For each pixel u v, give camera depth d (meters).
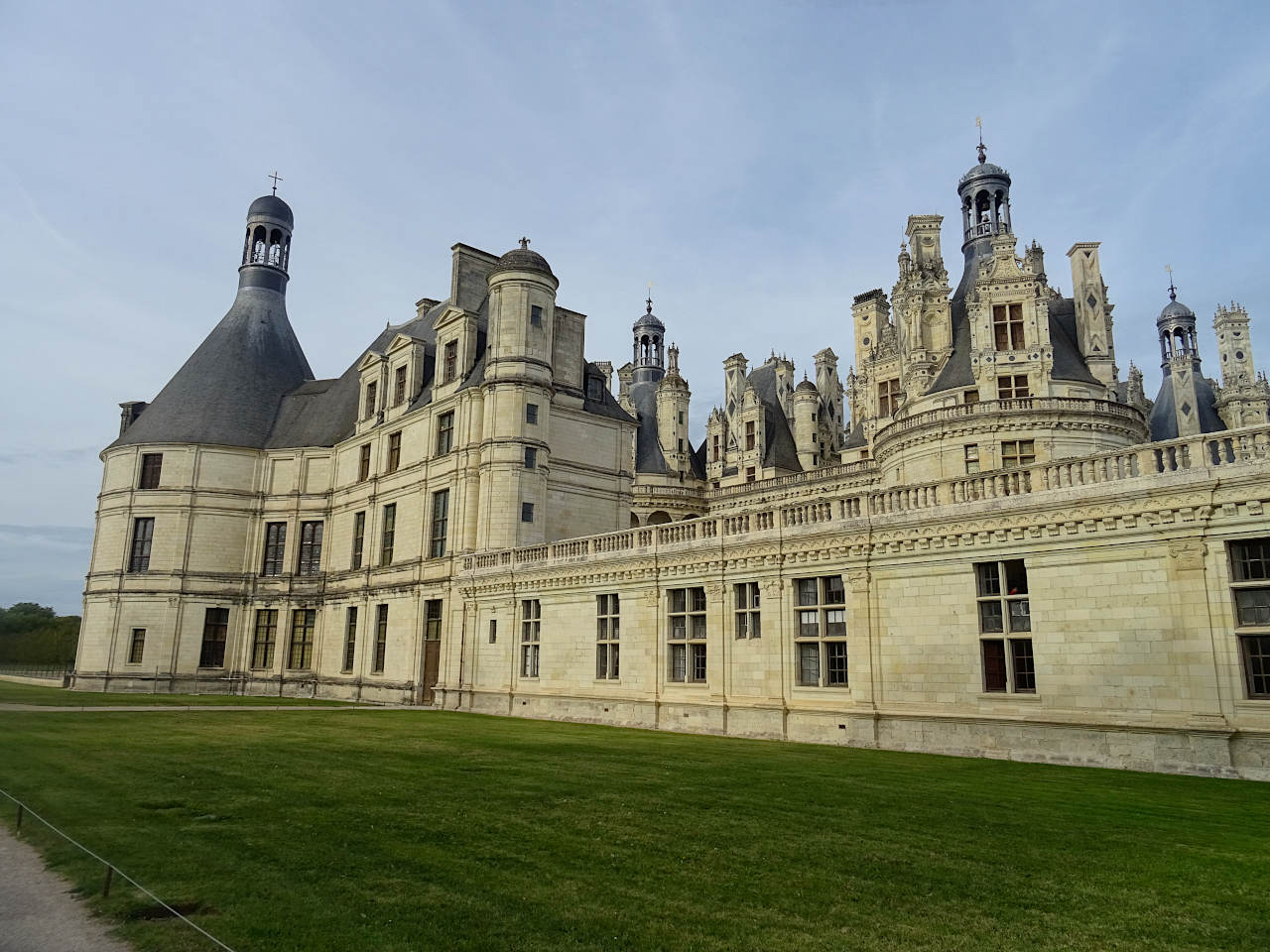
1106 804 13.88
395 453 52.22
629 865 9.62
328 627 54.75
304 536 58.59
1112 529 20.25
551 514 45.28
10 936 7.48
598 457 48.19
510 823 11.70
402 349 52.78
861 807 13.20
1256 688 18.09
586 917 7.90
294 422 62.12
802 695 26.14
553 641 35.88
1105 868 9.71
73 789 14.16
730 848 10.44
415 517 48.16
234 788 14.33
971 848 10.58
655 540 31.97
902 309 58.44
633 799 13.62
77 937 7.47
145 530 58.47
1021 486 22.27
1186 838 11.25
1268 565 18.12
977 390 48.47
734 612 28.64
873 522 24.75
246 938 7.34
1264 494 18.00
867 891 8.77
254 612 57.50
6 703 34.78
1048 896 8.65
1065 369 47.81
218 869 9.36
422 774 16.23
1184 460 19.61
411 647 45.78
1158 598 19.38
